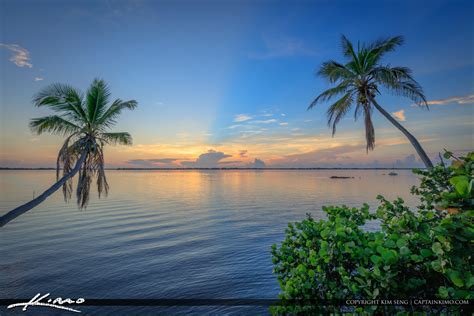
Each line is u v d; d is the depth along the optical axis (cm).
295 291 255
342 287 259
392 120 1267
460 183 198
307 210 2552
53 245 1385
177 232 1691
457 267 173
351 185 6294
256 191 4828
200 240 1492
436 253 181
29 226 1862
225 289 884
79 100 1145
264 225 1888
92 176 1209
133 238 1537
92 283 932
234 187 5928
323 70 1466
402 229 239
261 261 1147
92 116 1203
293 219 2102
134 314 741
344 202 3078
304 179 9850
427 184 320
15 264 1107
